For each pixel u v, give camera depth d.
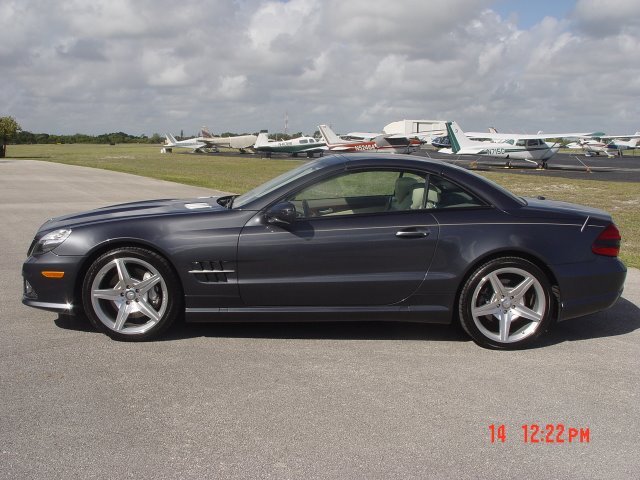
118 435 2.91
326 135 66.25
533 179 28.75
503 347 4.24
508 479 2.59
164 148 87.88
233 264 4.16
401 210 4.30
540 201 4.82
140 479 2.53
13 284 5.89
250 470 2.61
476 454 2.80
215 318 4.28
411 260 4.20
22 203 13.85
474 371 3.83
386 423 3.08
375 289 4.21
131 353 4.04
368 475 2.59
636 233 10.84
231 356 4.02
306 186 4.34
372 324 4.81
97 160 53.34
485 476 2.61
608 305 4.42
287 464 2.67
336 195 4.36
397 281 4.20
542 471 2.66
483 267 4.18
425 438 2.94
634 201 17.81
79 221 4.41
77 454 2.72
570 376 3.77
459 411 3.24
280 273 4.18
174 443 2.84
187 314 4.25
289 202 4.17
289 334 4.50
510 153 41.78
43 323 4.64
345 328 4.69
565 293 4.28
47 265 4.20
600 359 4.10
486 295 4.29
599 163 50.97
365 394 3.44
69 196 15.77
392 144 63.81
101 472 2.58
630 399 3.44
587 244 4.30
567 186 24.23
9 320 4.70
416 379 3.68
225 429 2.99
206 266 4.16
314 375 3.71
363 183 4.39
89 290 4.19
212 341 4.30
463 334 4.61
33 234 9.16
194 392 3.42
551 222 4.30
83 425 3.01
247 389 3.48
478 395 3.46
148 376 3.64
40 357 3.93
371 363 3.94
